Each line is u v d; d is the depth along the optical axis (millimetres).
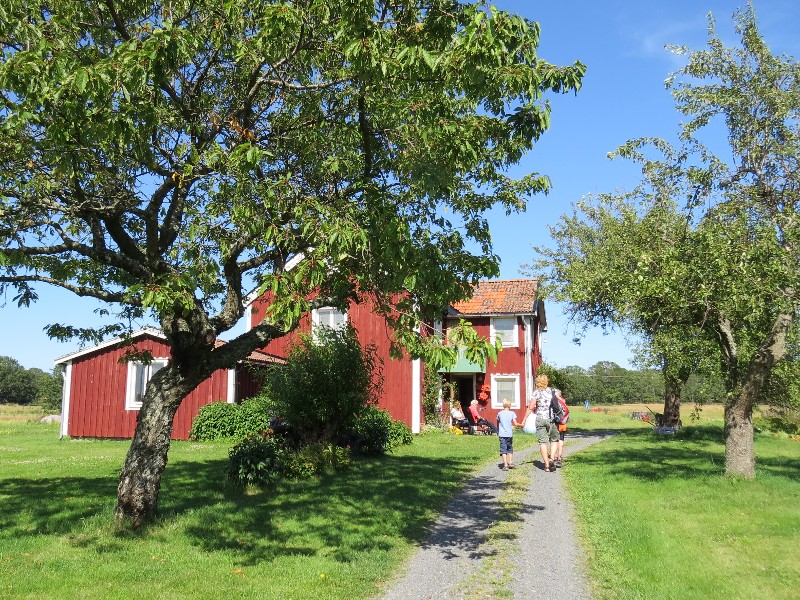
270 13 7082
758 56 12219
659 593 6156
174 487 11109
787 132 11844
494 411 29250
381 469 13797
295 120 9664
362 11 6566
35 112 6754
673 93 12727
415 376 24172
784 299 10703
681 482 11766
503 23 6219
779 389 13555
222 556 7164
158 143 8758
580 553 7629
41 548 7266
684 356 11758
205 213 7531
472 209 9078
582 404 79312
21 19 7156
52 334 9594
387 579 6691
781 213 11281
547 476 13305
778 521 8789
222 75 9883
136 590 5980
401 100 7422
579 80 6723
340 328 15898
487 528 8844
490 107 7551
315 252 6430
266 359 23094
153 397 8461
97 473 13070
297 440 15227
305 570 6770
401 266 6746
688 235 11594
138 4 8500
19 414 50844
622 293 11938
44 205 7770
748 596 6082
